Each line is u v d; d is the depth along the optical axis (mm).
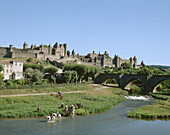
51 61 166250
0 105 47219
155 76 93875
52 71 115312
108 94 82250
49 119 40156
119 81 109562
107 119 42969
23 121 39000
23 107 47125
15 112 42625
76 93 73250
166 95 85125
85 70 111125
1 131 32500
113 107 58438
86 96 69000
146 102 69812
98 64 199875
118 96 78562
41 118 41781
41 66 126500
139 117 44938
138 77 101625
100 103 58688
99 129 35469
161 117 44969
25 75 108125
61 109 47281
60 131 33594
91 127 36531
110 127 36906
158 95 84125
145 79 98125
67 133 32719
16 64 116812
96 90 89000
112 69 182625
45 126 36281
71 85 90250
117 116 46125
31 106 48812
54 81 105062
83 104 54250
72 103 54344
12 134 31250
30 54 164500
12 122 38000
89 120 41625
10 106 46750
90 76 126500
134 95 89812
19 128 34438
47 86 79250
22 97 55750
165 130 35594
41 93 67125
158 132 34500
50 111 44969
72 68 113750
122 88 108750
